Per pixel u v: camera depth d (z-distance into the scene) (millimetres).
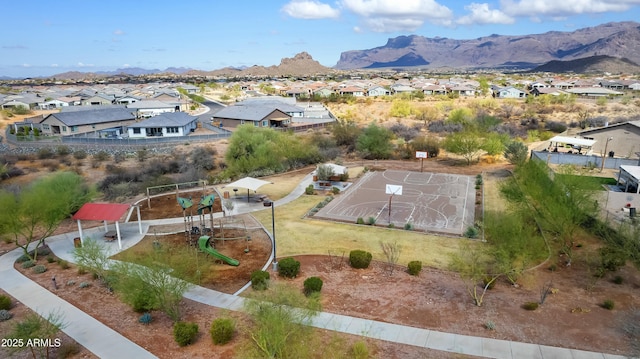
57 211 26375
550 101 107250
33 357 16062
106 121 81625
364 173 48000
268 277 21859
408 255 25750
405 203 36469
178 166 52375
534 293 20734
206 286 21812
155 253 21141
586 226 28203
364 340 16891
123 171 50562
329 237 28781
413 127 79625
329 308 19375
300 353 15266
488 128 70438
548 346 16391
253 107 85312
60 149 61469
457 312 19016
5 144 67625
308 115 96188
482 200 36938
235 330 17766
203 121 89062
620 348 16172
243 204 36562
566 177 27250
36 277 23234
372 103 120500
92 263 22891
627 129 48438
